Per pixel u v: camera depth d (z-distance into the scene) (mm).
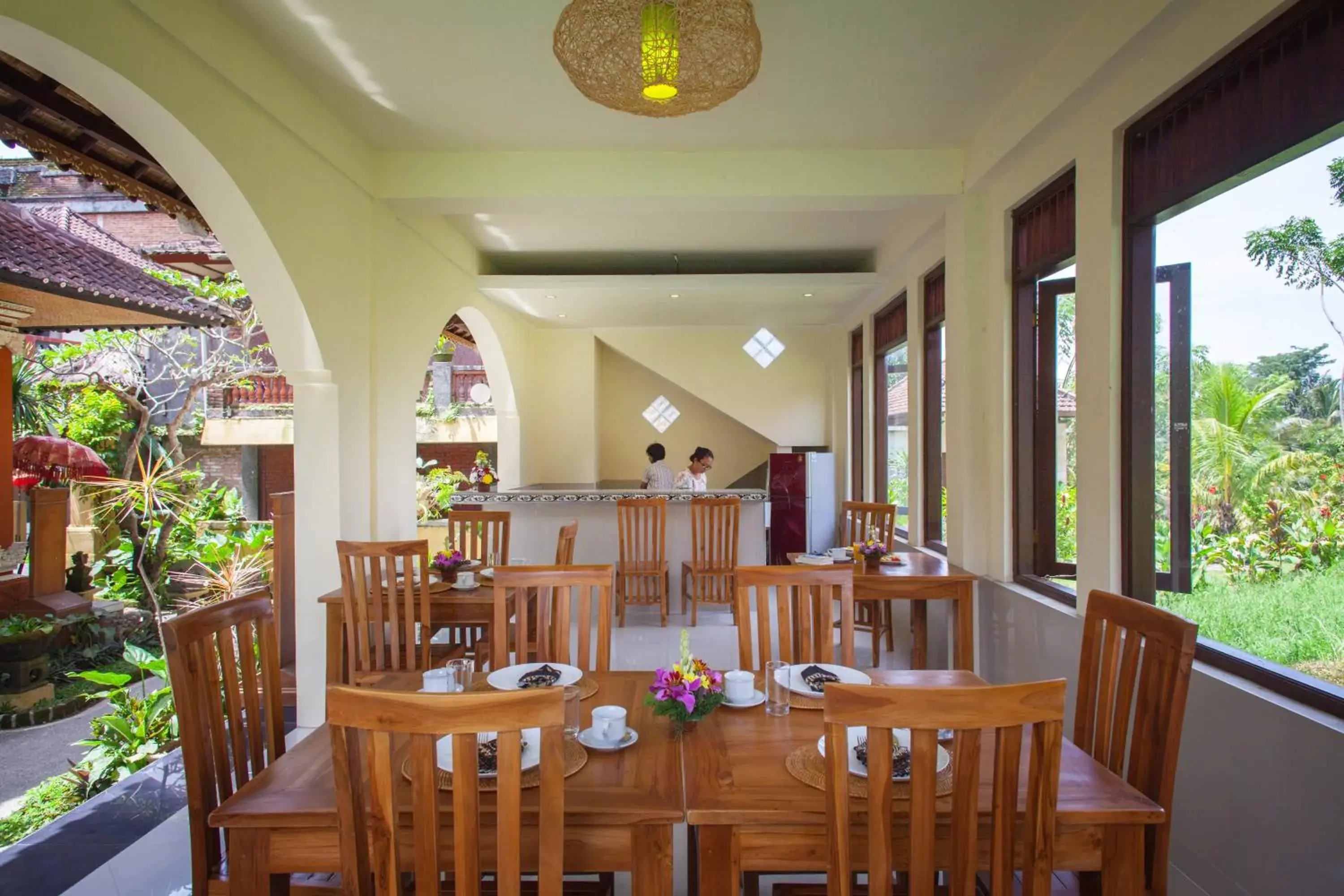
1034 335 3848
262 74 3039
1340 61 1936
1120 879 1487
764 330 8266
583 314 7418
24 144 2818
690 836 2016
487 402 11086
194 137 2670
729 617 5918
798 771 1595
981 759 1664
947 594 3869
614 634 5449
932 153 4137
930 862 1261
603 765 1646
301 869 1500
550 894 1255
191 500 7770
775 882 2340
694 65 2523
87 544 7598
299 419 3736
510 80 3324
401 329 4555
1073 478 3656
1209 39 2322
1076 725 1948
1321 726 1884
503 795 1247
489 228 5473
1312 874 1910
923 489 5398
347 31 2930
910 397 5551
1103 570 2932
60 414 7852
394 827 1261
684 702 1748
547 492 5781
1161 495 2770
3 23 2012
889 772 1250
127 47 2354
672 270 6719
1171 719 1613
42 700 4816
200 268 5398
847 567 2463
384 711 1241
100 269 5371
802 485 7461
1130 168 2834
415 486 4785
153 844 2727
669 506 6012
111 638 6043
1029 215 3762
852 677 2158
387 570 3293
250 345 8602
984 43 3035
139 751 3625
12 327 5066
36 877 2539
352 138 3846
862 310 6949
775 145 4059
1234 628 2379
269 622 2000
